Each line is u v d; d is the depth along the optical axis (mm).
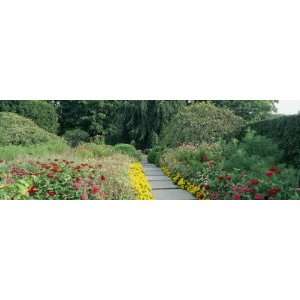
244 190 3682
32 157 6625
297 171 4625
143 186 5191
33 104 13477
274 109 15570
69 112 17422
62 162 5379
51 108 14328
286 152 6098
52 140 10656
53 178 3998
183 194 5441
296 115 6117
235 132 8812
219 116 9969
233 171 4734
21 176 4207
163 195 5348
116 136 16609
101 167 5199
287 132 6277
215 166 5457
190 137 9633
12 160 6367
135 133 15305
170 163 8125
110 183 4359
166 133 11984
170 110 14617
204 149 7117
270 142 5785
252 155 5062
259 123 7715
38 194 3600
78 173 4453
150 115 15000
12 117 11094
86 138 14766
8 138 9781
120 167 5898
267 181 3822
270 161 5074
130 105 15820
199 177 5445
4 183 3797
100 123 17547
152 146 14711
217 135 9453
